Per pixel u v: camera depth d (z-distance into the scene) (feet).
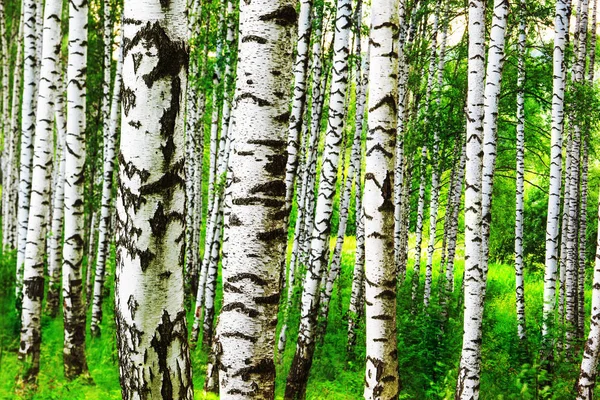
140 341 7.66
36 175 25.22
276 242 10.46
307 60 25.90
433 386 26.45
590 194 65.41
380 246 15.70
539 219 67.67
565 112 37.70
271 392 10.47
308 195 43.65
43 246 25.49
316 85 36.55
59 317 38.60
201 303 38.96
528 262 71.97
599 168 64.85
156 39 7.47
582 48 40.91
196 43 36.83
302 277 38.24
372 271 15.78
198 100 46.96
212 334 34.96
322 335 36.32
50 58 25.39
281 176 10.48
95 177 51.21
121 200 7.72
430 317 31.76
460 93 41.45
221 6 35.86
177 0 7.63
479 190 22.54
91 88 49.16
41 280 25.38
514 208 69.62
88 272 45.19
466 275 22.67
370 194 15.83
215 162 43.96
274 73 10.30
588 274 66.64
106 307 41.78
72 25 24.91
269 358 10.44
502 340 37.04
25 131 36.81
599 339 23.99
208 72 35.32
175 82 7.67
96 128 48.98
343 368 32.71
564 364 32.42
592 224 65.51
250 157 10.32
